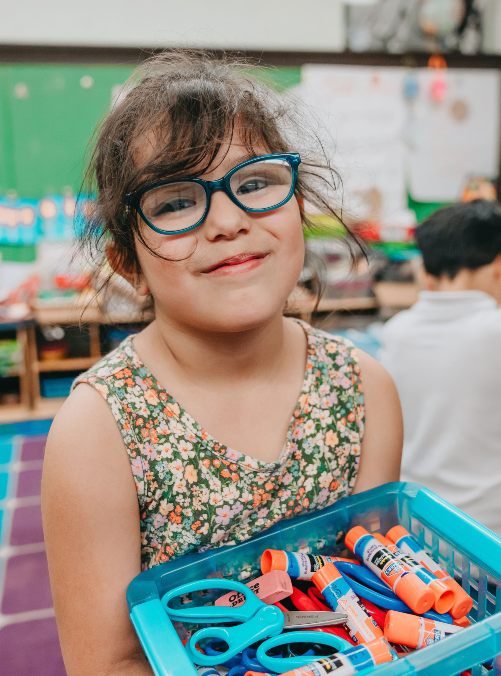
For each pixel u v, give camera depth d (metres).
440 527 0.67
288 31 3.43
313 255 0.98
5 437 3.12
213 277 0.57
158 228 0.56
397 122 3.55
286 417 0.69
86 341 3.35
